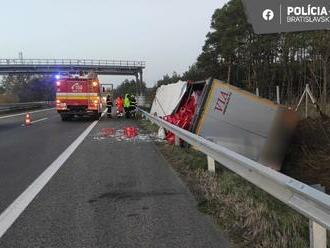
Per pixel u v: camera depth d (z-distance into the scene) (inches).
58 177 415.2
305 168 554.9
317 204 191.2
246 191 324.8
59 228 263.7
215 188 343.3
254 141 564.1
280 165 578.2
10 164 494.9
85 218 283.0
